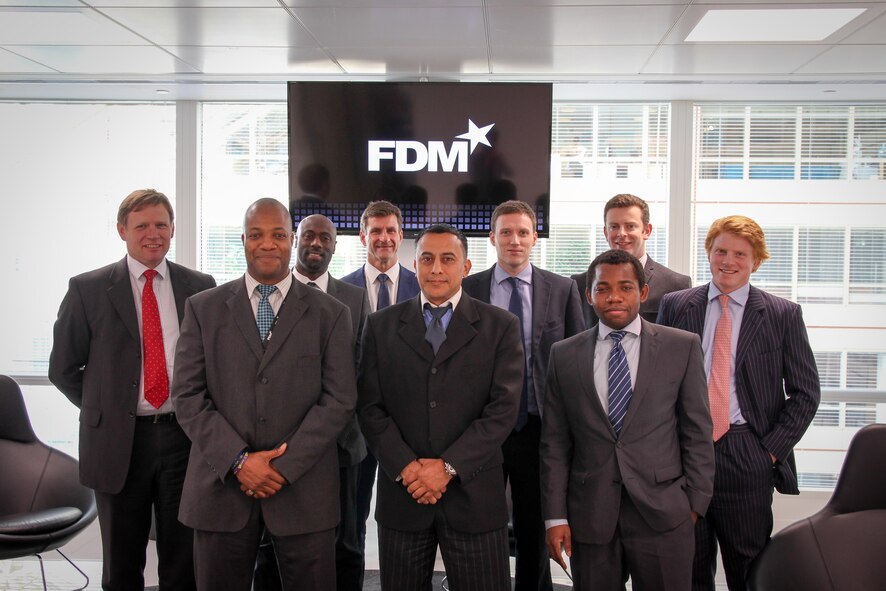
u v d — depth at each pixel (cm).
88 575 362
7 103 468
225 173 471
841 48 363
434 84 412
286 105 464
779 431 254
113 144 471
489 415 225
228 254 471
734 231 262
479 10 319
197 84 434
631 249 310
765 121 460
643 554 216
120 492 257
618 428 224
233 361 220
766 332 259
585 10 317
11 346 468
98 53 380
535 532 281
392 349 234
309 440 214
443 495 224
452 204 418
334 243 307
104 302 262
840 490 249
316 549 220
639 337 231
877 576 232
